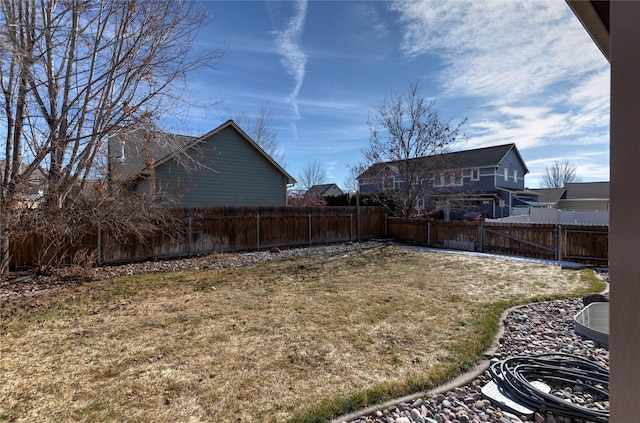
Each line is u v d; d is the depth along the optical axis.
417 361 3.01
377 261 8.56
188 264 7.99
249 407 2.34
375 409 2.34
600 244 8.02
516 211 21.88
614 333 0.92
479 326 3.86
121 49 6.98
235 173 13.15
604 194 25.48
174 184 11.35
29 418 2.22
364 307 4.62
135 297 5.19
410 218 13.33
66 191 6.61
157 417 2.23
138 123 7.07
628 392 0.87
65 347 3.35
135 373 2.82
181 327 3.89
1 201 5.75
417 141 14.15
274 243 10.92
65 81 6.69
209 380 2.70
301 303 4.82
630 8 0.87
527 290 5.57
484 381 2.71
